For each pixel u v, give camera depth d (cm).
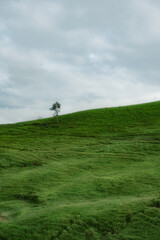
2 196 2241
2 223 1483
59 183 2520
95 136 5106
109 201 1780
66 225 1392
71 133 5538
